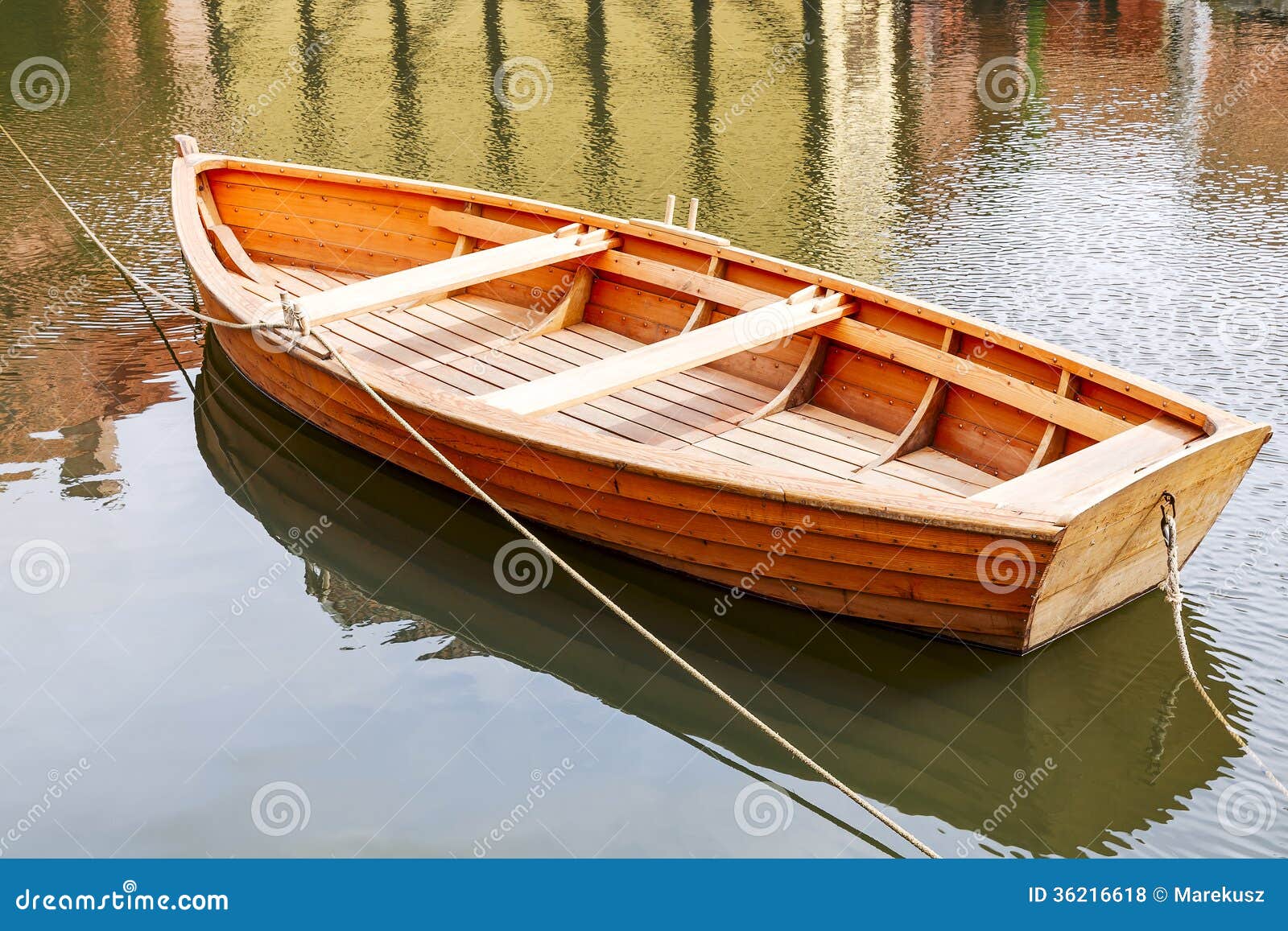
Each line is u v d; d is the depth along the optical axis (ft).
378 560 22.40
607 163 43.09
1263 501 22.63
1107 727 17.81
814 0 70.54
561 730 18.38
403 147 44.93
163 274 33.68
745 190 40.22
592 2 70.23
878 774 17.42
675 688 19.19
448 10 68.49
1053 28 62.44
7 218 37.27
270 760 17.70
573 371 21.97
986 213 37.42
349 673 19.56
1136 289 31.58
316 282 30.07
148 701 18.81
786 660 19.66
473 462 21.80
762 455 21.75
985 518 16.69
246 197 31.17
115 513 23.50
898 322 22.65
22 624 20.43
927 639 19.19
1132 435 18.67
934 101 50.21
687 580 20.90
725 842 16.31
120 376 28.48
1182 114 46.70
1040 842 16.16
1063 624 18.61
